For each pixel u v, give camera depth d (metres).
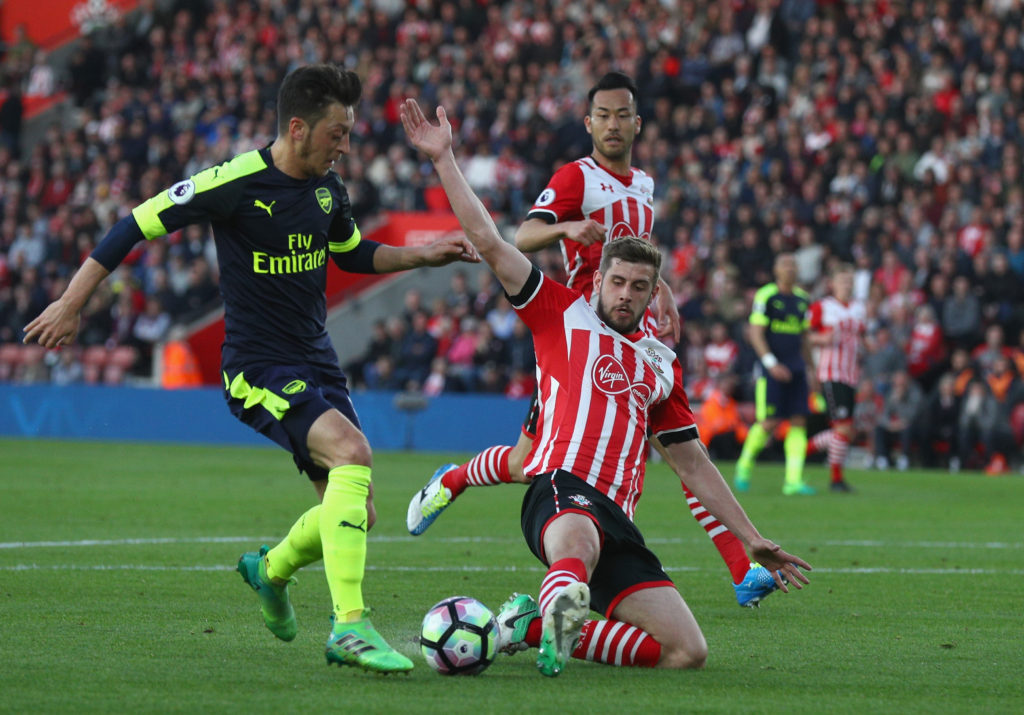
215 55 109.25
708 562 30.16
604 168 24.52
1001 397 64.56
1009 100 80.31
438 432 73.19
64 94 114.88
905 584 26.89
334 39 103.06
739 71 87.06
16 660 17.50
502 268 18.48
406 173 92.75
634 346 18.66
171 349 82.44
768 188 78.19
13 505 41.00
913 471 64.50
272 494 46.22
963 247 71.75
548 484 17.98
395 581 26.39
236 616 21.61
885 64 84.81
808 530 37.56
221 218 18.61
